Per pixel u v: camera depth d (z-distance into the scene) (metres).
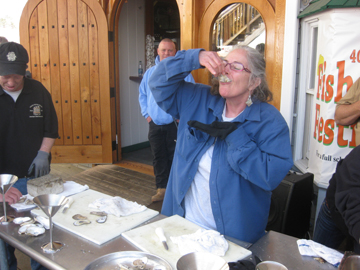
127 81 5.29
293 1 2.86
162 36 5.77
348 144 2.34
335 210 1.63
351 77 2.27
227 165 1.49
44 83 4.55
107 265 1.08
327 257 1.14
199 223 1.62
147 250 1.17
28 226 1.34
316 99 2.63
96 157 4.70
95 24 4.41
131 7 5.18
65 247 1.21
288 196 2.32
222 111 1.61
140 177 4.30
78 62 4.50
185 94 1.71
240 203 1.49
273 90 3.13
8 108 2.04
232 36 3.44
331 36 2.30
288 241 1.30
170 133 3.41
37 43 4.49
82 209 1.54
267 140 1.44
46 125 2.22
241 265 1.04
